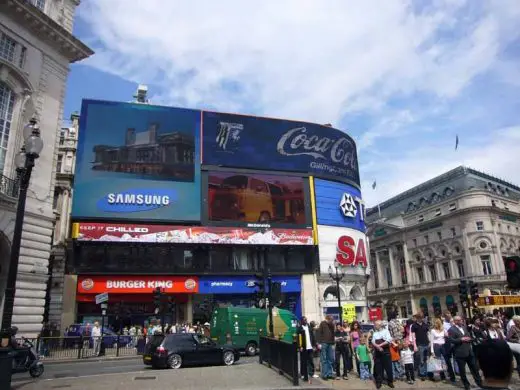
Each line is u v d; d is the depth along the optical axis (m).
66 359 22.03
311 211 43.22
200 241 37.41
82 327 28.95
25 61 23.45
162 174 38.59
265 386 11.51
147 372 15.02
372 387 11.94
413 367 12.88
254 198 41.31
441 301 66.50
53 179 24.41
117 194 36.81
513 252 64.88
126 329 30.91
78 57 26.73
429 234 70.88
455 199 67.00
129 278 35.28
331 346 13.55
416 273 72.94
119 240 35.16
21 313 21.38
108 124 38.16
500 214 65.31
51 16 25.56
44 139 24.03
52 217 23.86
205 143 40.97
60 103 25.50
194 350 17.69
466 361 11.48
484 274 61.50
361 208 48.53
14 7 22.44
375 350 12.06
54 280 36.91
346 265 43.22
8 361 10.35
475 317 18.52
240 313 24.38
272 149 43.41
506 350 3.15
